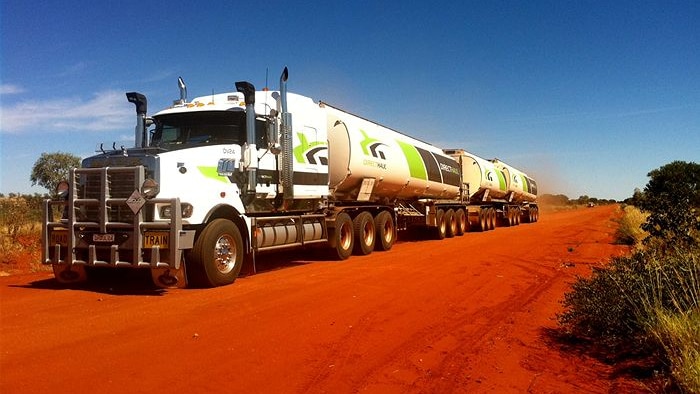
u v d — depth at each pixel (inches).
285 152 466.6
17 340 232.8
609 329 243.1
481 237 935.7
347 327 266.2
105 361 204.7
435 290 372.5
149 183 351.6
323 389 184.4
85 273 388.8
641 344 225.1
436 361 219.6
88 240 365.1
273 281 404.8
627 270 280.2
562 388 192.2
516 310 317.4
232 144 422.9
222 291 360.5
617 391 188.2
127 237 355.9
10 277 450.9
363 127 667.4
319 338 245.4
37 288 380.5
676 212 413.7
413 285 390.9
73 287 382.6
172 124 442.0
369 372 203.5
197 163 383.6
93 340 233.5
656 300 228.4
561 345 246.2
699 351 185.8
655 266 262.4
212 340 236.7
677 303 222.8
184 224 363.6
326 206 558.6
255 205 452.8
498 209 1352.1
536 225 1424.7
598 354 233.0
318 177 534.9
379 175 671.1
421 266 501.0
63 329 253.1
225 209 405.1
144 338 237.8
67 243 370.6
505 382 197.5
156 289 370.3
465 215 1043.3
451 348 238.4
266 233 451.5
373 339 247.1
